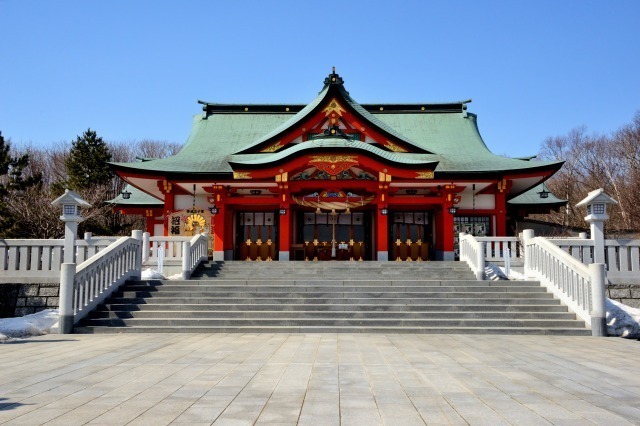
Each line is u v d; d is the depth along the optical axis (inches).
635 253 711.1
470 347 453.1
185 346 457.7
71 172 2075.5
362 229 1185.4
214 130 1325.0
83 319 585.0
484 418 231.6
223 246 1072.2
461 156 1187.9
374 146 1142.3
